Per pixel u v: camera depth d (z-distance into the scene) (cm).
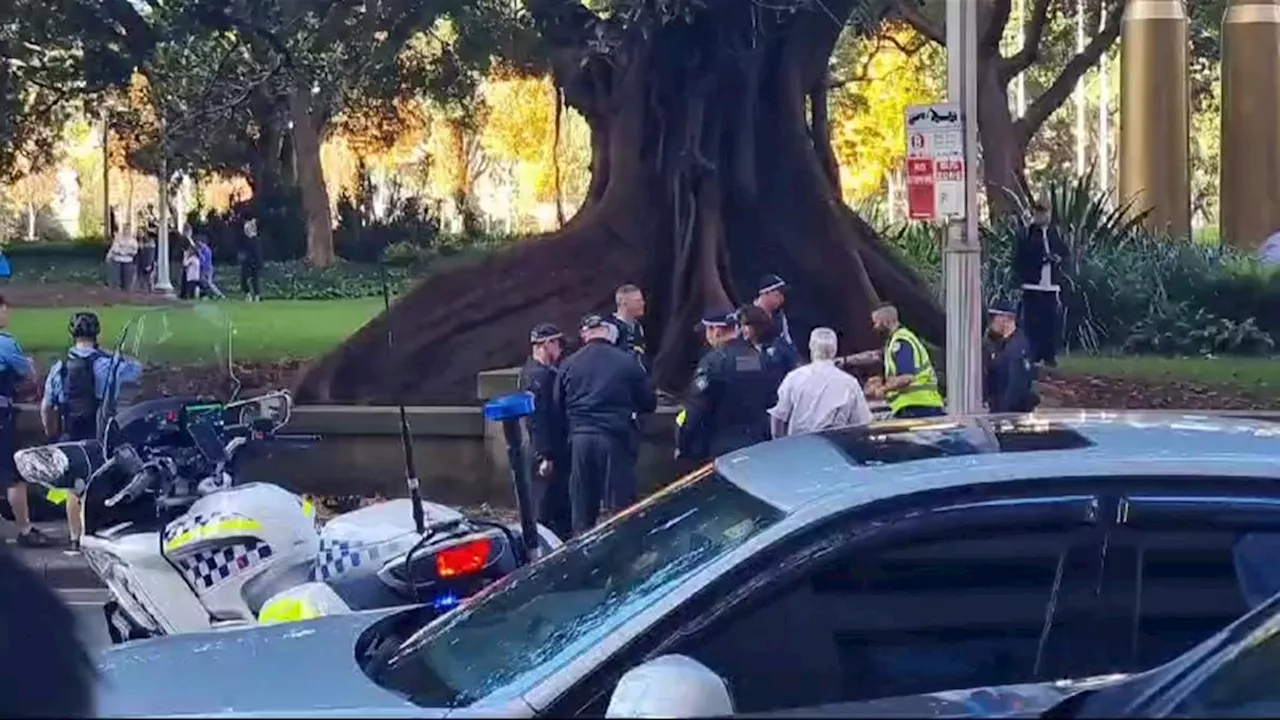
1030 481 406
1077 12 3894
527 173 6625
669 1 1609
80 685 202
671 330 1745
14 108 2072
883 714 268
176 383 835
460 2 1600
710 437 1141
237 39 1859
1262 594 402
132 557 648
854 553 398
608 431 1159
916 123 1145
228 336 860
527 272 1770
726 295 1752
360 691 405
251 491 649
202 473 723
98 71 1819
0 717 195
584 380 1164
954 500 403
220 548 638
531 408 653
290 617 570
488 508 1442
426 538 629
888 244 2106
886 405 1286
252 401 781
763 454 469
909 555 400
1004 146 3319
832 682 393
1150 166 3322
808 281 1791
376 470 1491
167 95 2089
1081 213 2609
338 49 1814
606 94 1809
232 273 4597
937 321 1850
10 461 1232
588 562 452
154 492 699
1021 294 2217
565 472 1195
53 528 1271
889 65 4941
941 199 1140
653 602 397
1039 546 403
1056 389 2058
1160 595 404
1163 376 2152
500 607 451
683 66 1778
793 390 1071
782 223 1808
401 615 506
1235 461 414
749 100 1802
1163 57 3322
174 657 446
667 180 1794
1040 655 400
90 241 5609
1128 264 2470
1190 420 484
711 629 391
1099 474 409
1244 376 2147
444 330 1739
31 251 5228
